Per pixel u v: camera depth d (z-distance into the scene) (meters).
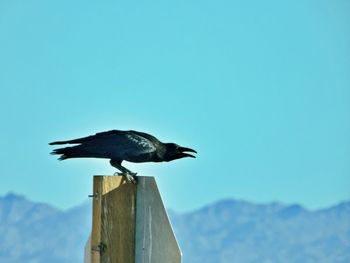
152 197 13.45
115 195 13.39
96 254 13.36
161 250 13.38
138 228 13.43
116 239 13.35
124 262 13.36
